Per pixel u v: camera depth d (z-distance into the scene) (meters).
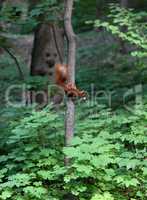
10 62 16.00
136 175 5.19
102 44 16.72
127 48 14.72
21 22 8.05
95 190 5.05
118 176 5.03
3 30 8.47
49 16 7.84
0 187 4.96
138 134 5.86
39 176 5.42
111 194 5.04
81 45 17.50
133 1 17.58
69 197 5.11
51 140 6.00
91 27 19.20
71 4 5.54
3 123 6.90
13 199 5.00
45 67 9.58
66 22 5.52
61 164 5.46
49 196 5.07
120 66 12.57
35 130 5.79
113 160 4.92
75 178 4.83
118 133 5.82
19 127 5.72
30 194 5.04
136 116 6.51
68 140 5.46
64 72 5.32
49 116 5.80
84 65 14.62
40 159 5.58
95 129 6.38
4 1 8.40
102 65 13.68
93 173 5.04
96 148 5.02
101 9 9.90
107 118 6.67
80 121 6.57
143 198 5.11
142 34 7.52
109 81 10.58
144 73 10.38
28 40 18.69
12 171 5.62
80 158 4.80
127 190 5.26
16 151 5.73
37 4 8.16
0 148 6.37
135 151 5.89
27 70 14.78
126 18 7.62
